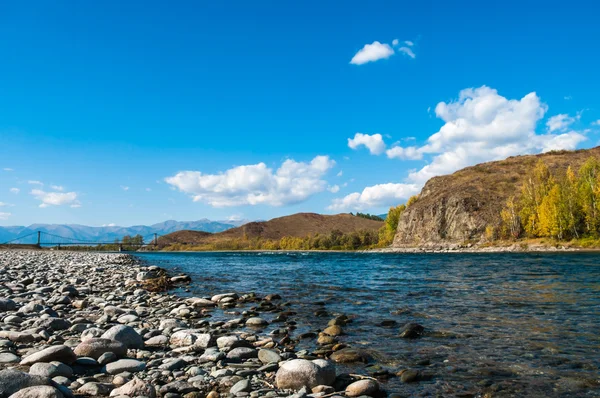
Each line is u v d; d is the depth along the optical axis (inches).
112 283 790.5
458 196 4722.0
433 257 2454.5
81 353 251.4
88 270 1085.8
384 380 239.9
